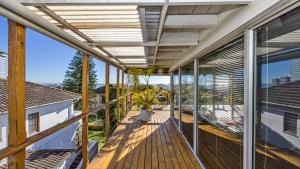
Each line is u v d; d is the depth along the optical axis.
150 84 9.42
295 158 1.46
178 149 4.64
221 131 2.83
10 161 1.67
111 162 3.88
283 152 1.57
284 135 1.56
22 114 1.76
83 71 3.55
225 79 2.68
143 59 6.14
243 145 2.09
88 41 3.58
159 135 5.80
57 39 2.41
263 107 1.83
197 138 4.14
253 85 1.96
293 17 1.48
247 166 2.01
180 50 5.08
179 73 6.54
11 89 1.71
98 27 2.77
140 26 2.74
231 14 2.32
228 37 2.41
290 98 1.50
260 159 1.87
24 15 1.60
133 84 10.01
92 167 3.65
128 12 2.23
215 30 2.87
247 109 2.00
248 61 1.98
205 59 3.66
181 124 6.07
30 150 7.66
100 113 17.97
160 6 2.07
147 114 7.64
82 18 2.42
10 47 1.71
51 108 10.63
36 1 1.83
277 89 1.65
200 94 3.98
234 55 2.40
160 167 3.68
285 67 1.56
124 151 4.50
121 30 2.93
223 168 2.73
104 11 2.20
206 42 3.29
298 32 1.43
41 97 10.35
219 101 2.90
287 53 1.53
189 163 3.86
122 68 8.26
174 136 5.70
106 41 3.59
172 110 8.06
